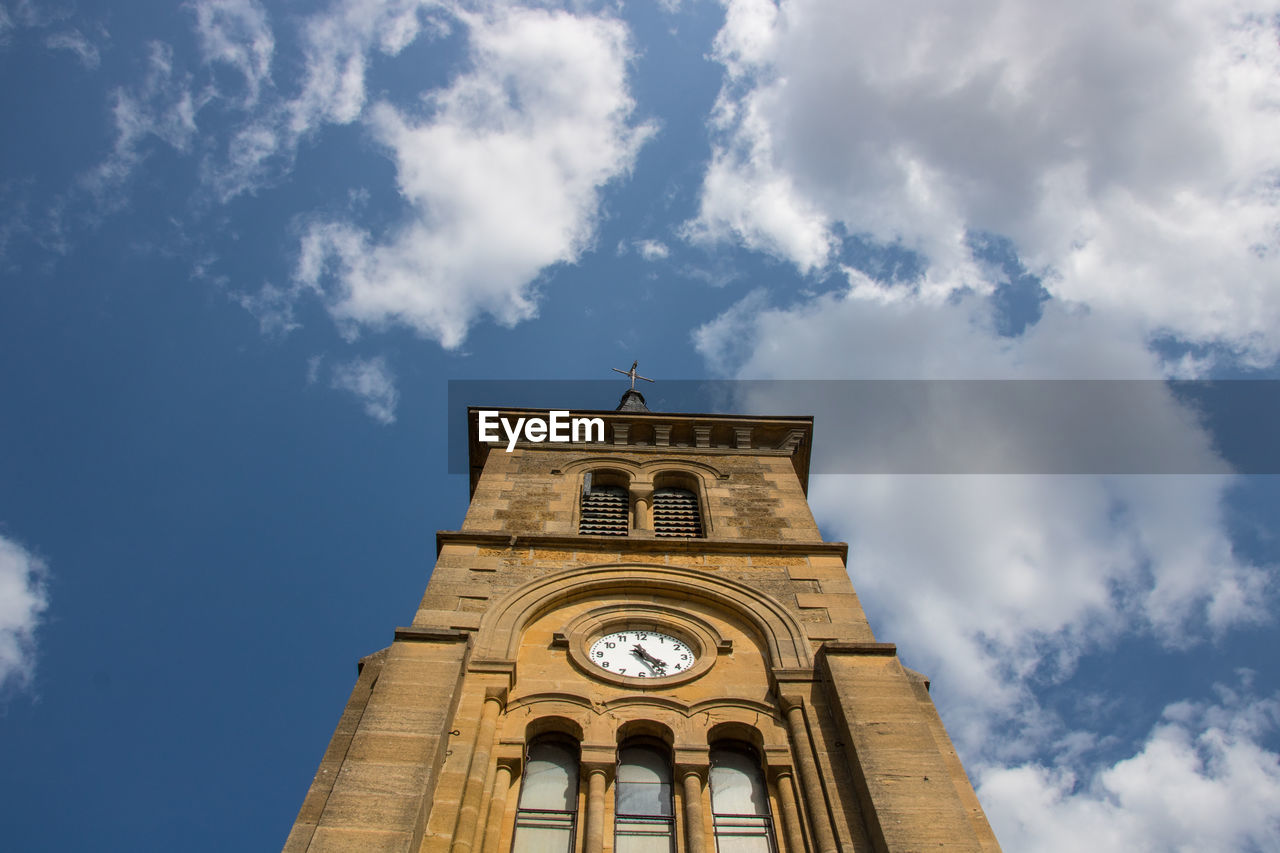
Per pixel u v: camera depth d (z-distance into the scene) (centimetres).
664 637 1920
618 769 1633
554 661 1809
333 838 1291
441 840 1375
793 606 1972
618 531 2433
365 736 1471
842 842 1428
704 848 1479
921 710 1661
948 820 1399
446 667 1652
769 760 1603
